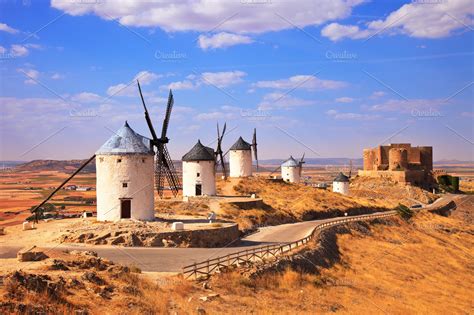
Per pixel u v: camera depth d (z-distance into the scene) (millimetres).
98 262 27391
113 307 22156
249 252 38688
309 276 36969
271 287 32094
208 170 70312
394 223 76062
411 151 124938
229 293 28766
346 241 57625
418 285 44531
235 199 68875
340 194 98062
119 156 44281
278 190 87875
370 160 127125
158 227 42281
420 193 107438
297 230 57531
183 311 23891
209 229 42594
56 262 25938
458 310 37656
